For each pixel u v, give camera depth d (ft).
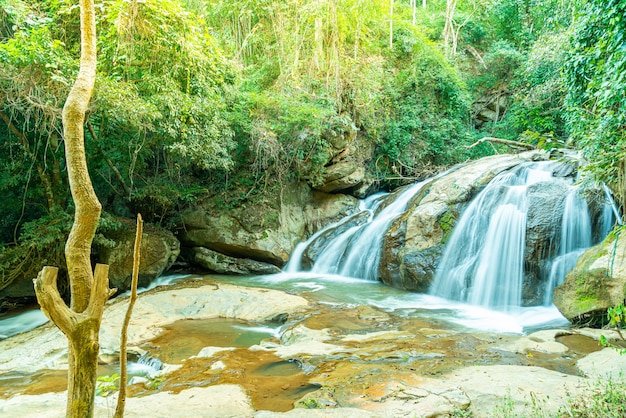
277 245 42.63
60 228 31.01
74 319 6.75
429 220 33.88
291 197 46.78
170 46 27.37
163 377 17.06
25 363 20.06
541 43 46.96
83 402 6.86
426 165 55.88
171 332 24.39
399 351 18.78
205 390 15.10
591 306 20.85
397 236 35.27
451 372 15.83
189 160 39.93
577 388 13.53
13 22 25.71
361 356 18.31
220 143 37.58
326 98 42.55
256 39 44.39
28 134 32.37
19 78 23.75
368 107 49.75
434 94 60.13
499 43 62.85
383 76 53.11
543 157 36.27
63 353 21.16
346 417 11.98
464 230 32.50
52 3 26.76
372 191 54.24
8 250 31.19
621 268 20.38
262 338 23.21
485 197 33.01
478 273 29.89
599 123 19.80
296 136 43.91
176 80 30.58
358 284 35.86
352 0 37.45
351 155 49.65
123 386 7.11
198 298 30.01
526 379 14.58
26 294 33.32
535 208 29.22
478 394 13.50
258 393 15.15
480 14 70.03
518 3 61.67
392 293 32.50
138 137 31.89
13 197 34.58
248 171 45.83
